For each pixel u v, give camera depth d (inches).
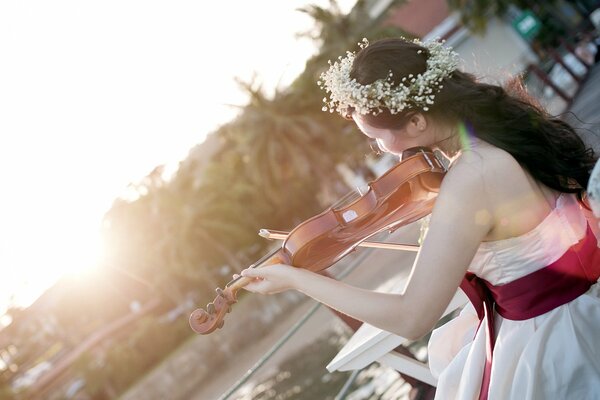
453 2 1160.8
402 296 54.7
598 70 453.1
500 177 56.1
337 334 229.1
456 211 54.9
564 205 60.5
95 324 1768.0
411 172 62.3
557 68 598.9
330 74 62.8
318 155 1517.0
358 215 64.4
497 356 60.3
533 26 1130.7
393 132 62.6
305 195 1638.8
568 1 1138.0
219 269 1637.6
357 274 155.8
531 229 57.5
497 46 1170.6
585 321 57.5
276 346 140.3
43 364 1617.9
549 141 59.9
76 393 1414.9
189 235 1590.8
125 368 1373.0
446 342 75.4
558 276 58.1
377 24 1434.5
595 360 55.9
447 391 68.7
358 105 60.6
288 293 926.4
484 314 63.6
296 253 63.2
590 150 65.0
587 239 60.1
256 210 1694.1
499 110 59.0
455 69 60.9
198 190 1664.6
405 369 103.9
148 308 1651.1
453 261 54.2
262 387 203.5
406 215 66.7
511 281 58.7
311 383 217.6
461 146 60.5
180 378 1066.1
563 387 55.6
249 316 993.5
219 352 1010.7
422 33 1412.4
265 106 1528.1
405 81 59.1
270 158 1520.7
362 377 221.5
